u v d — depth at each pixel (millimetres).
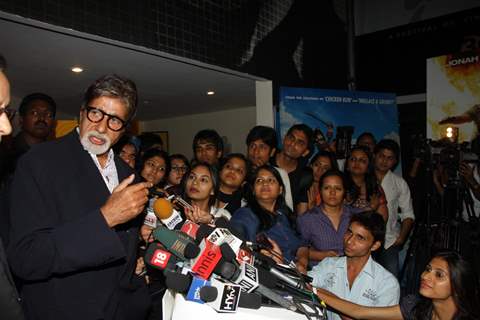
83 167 1342
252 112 7000
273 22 4324
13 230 1162
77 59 3510
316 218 2775
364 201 3469
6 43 3008
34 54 3336
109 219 1175
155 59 3455
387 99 4969
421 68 5410
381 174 3887
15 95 5332
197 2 3457
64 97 5543
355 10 5957
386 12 5695
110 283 1358
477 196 3967
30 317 1275
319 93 4488
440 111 4746
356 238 2029
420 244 3834
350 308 1854
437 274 1671
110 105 1327
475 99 4527
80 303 1276
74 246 1129
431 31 5297
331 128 4535
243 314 1119
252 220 2344
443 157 4184
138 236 1513
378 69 5801
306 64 4824
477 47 4902
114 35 2840
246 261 1261
